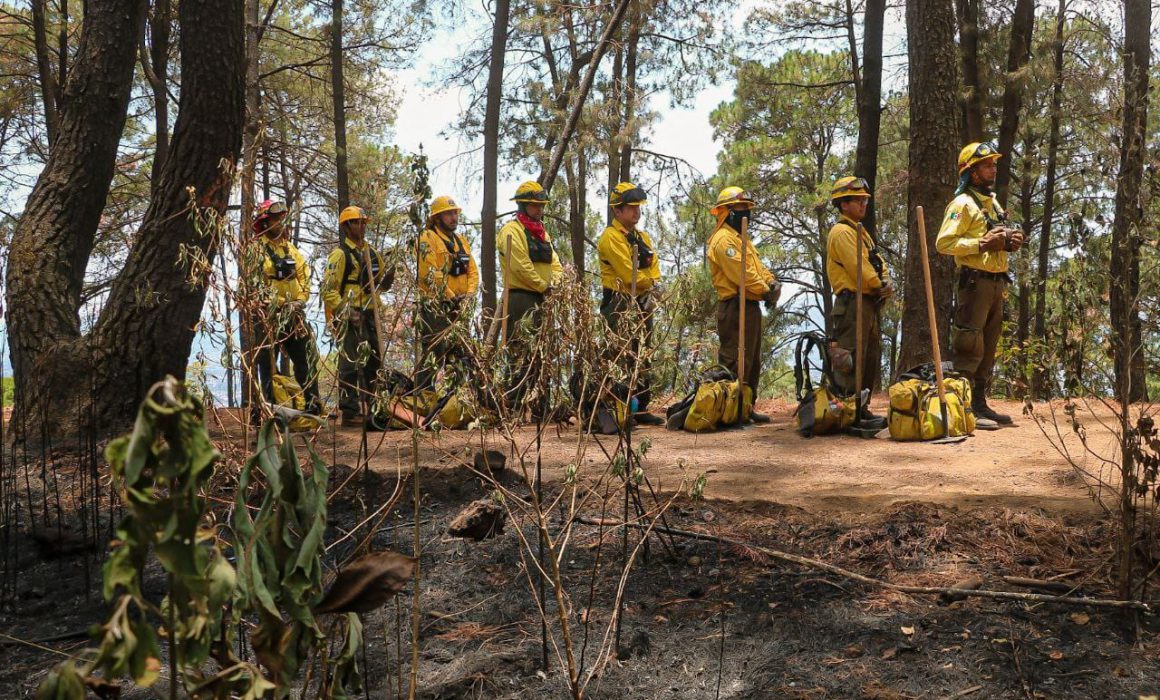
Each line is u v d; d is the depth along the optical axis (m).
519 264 7.50
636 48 16.41
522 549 3.77
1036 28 17.45
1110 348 3.07
